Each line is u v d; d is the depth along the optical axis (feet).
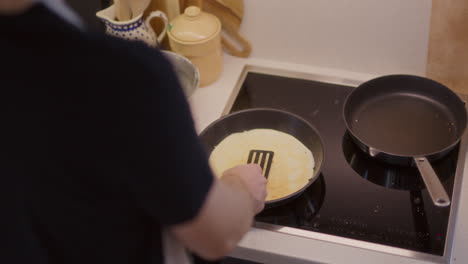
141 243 2.15
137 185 1.83
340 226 3.46
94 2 4.52
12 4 1.53
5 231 2.03
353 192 3.66
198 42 4.14
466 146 3.82
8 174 1.86
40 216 1.99
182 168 1.79
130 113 1.70
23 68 1.65
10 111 1.72
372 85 4.17
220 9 4.51
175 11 4.37
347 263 3.28
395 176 3.73
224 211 2.07
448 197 3.34
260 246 3.39
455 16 3.90
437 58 4.17
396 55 4.38
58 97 1.69
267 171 3.76
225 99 4.38
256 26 4.59
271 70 4.65
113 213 1.98
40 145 1.78
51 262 2.17
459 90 4.25
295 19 4.44
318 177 3.76
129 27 4.11
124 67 1.67
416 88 4.16
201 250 2.13
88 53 1.65
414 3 4.05
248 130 4.09
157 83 1.69
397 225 3.44
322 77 4.56
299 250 3.36
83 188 1.89
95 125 1.73
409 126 3.98
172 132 1.74
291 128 4.04
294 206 3.59
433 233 3.38
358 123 4.06
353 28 4.34
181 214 1.87
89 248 2.12
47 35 1.61
